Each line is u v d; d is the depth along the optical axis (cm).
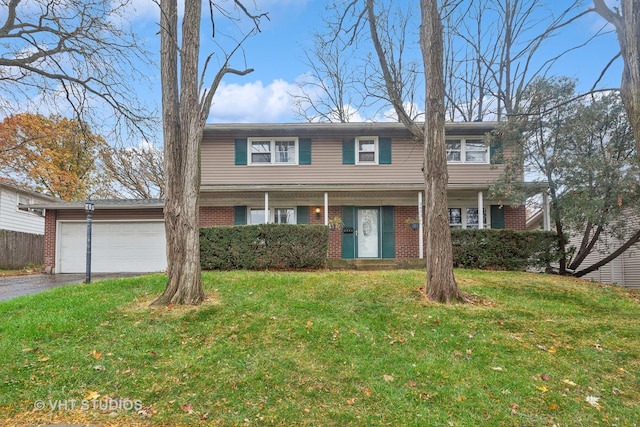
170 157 639
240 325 507
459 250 1044
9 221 1716
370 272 887
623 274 1305
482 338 479
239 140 1354
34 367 391
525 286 788
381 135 1361
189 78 635
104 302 612
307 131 1351
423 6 702
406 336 483
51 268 1376
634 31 462
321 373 384
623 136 894
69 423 307
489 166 1318
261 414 318
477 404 335
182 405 331
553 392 360
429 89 687
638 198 863
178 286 604
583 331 512
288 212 1360
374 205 1350
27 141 2075
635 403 346
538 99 963
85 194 2558
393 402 336
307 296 651
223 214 1342
